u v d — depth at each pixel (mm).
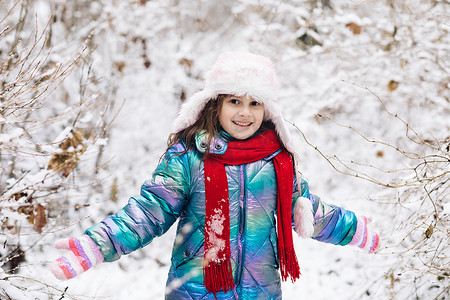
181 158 2336
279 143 2477
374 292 3412
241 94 2307
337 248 4246
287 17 6680
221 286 2219
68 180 3668
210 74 2379
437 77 4695
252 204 2305
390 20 5230
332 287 3674
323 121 5770
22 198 2893
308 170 5410
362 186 5066
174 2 6531
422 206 3078
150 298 3402
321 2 6184
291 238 2354
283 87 5781
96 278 3576
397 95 5125
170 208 2307
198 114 2438
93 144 3234
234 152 2311
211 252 2227
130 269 3801
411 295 3150
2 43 3941
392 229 3494
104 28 5699
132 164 4973
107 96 5266
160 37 6250
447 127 4285
